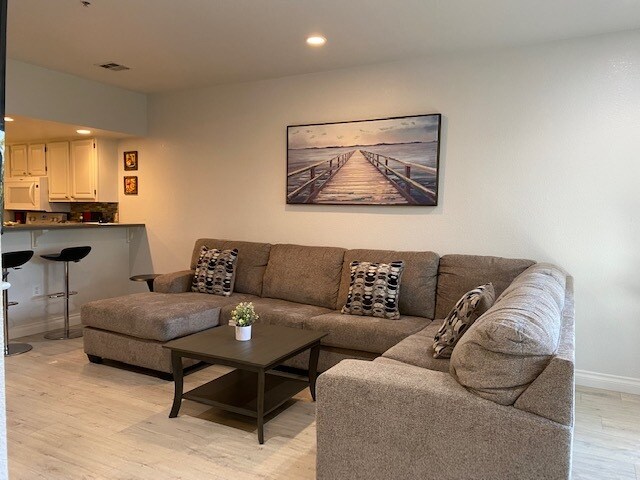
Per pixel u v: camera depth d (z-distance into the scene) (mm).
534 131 3564
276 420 2871
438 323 3461
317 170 4410
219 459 2412
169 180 5348
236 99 4840
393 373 1923
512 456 1652
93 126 4832
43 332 4727
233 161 4914
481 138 3744
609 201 3369
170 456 2432
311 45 3650
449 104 3840
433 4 2871
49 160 5910
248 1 2877
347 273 3996
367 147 4164
